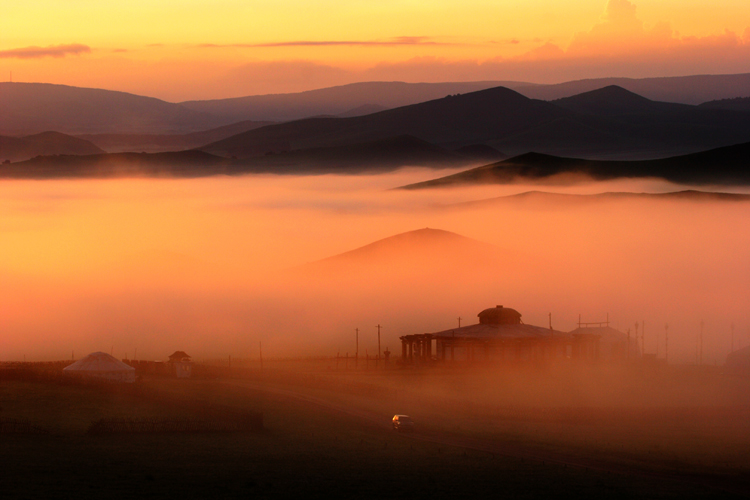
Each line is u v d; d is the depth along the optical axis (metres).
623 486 111.50
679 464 127.69
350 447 132.50
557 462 126.06
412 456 126.81
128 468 110.19
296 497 100.19
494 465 121.81
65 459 113.44
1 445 120.19
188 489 101.12
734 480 118.62
